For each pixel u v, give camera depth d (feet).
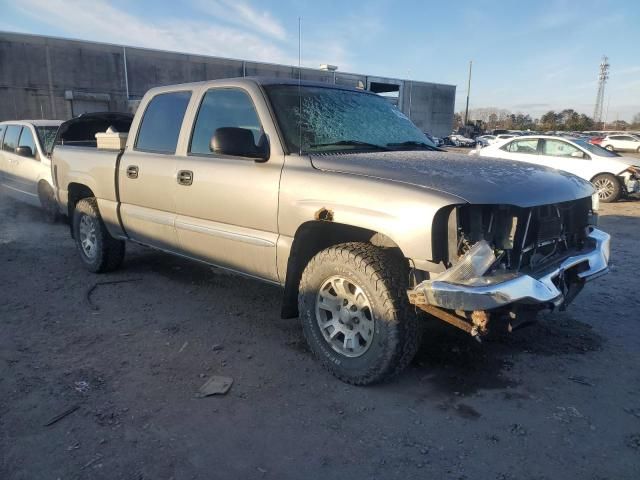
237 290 17.10
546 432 9.40
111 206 16.93
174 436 9.14
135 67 111.55
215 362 11.96
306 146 12.05
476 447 8.95
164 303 15.80
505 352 12.64
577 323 14.56
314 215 10.84
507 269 9.74
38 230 26.48
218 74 124.06
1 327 13.76
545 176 11.29
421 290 9.39
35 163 28.63
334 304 11.24
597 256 11.91
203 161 13.50
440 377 11.39
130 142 16.30
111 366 11.68
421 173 10.37
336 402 10.33
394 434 9.30
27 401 10.14
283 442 9.04
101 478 8.05
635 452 8.84
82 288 17.11
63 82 102.78
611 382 11.27
